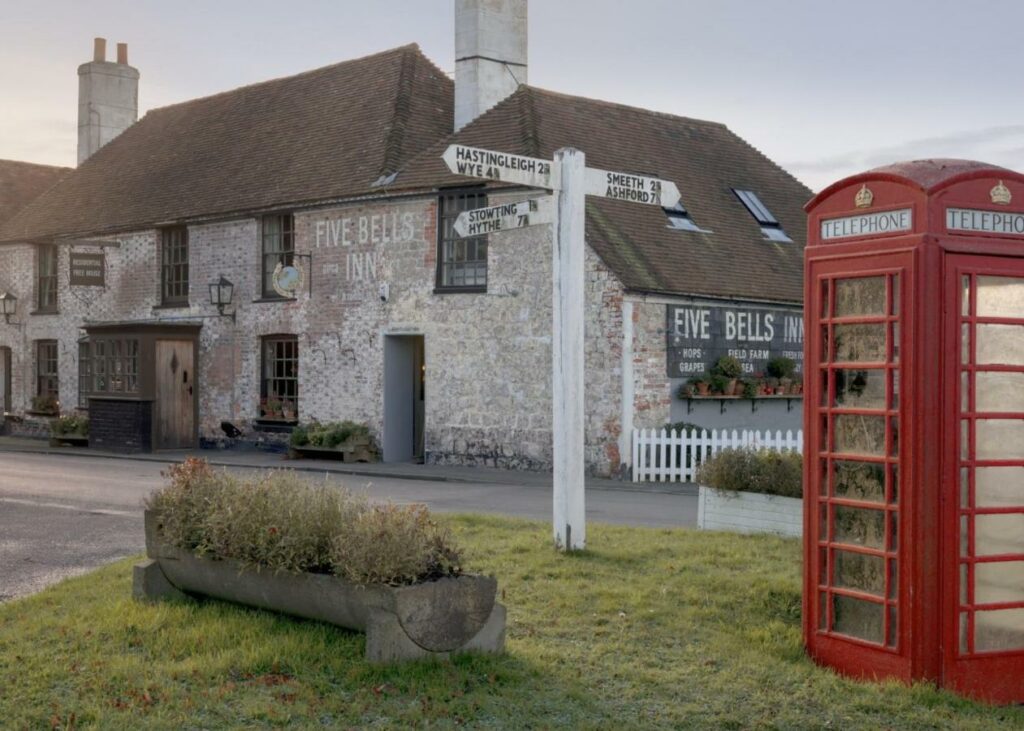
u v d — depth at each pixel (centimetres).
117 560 1100
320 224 2527
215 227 2773
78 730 584
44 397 3241
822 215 734
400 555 679
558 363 1040
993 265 675
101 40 3644
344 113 2772
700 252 2272
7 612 850
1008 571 688
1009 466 685
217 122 3181
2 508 1514
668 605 822
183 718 597
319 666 671
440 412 2302
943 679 666
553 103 2475
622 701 633
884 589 688
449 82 2822
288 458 2486
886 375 685
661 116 2767
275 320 2625
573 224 1047
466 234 1157
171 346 2766
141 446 2695
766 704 632
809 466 736
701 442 1998
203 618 779
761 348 2269
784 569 943
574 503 1026
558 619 788
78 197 3316
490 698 628
